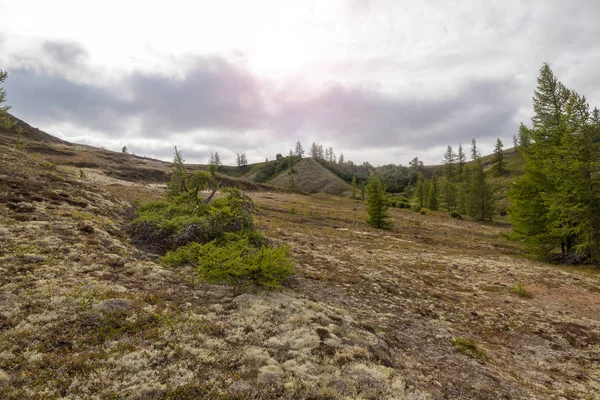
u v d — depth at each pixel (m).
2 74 30.23
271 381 6.12
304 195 104.38
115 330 7.04
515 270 24.22
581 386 9.14
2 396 4.78
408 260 24.27
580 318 15.01
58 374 5.43
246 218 17.19
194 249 13.00
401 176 190.50
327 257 20.53
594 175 26.52
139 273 10.74
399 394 6.39
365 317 11.33
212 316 8.58
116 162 81.56
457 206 98.25
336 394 6.00
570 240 29.45
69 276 9.05
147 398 5.23
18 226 11.62
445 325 12.60
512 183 32.84
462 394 7.27
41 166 23.59
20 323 6.59
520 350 11.58
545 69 32.19
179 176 25.36
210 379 5.94
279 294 11.20
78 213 15.23
